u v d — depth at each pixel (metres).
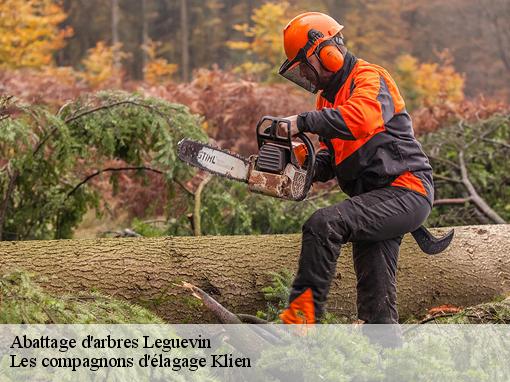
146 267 3.37
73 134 4.77
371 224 2.88
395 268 3.11
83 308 2.74
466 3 26.66
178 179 5.07
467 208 5.80
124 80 16.73
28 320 2.53
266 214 5.15
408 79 18.47
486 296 4.03
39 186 4.92
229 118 7.73
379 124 2.82
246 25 16.64
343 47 3.03
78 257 3.31
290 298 2.84
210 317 3.42
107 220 7.09
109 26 27.94
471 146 6.46
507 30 26.16
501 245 4.16
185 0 26.22
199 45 28.28
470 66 26.44
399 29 24.83
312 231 2.81
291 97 8.20
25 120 4.70
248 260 3.58
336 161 3.04
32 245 3.35
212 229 5.00
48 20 16.47
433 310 3.83
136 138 4.90
